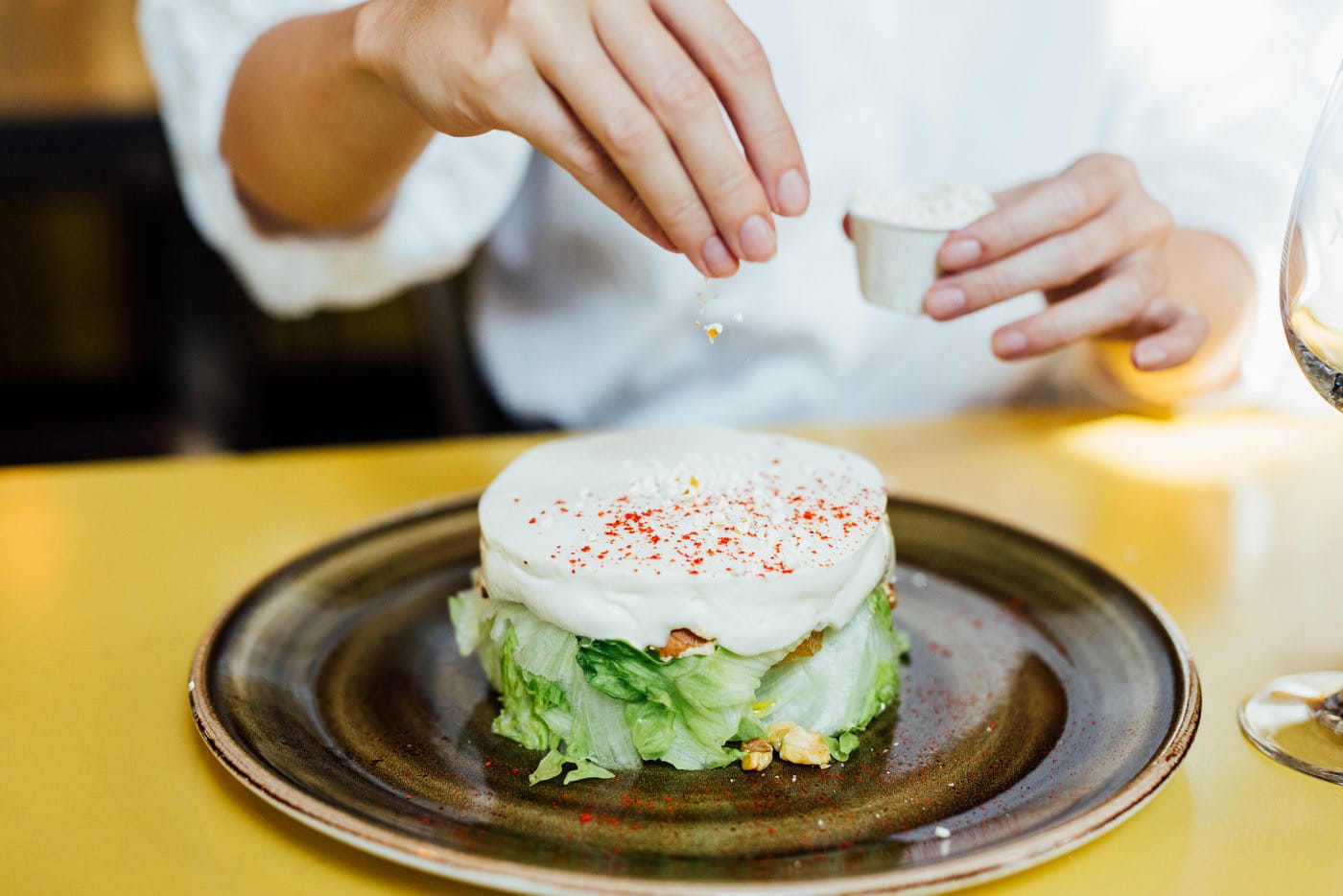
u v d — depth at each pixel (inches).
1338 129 16.4
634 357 30.5
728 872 15.2
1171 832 16.4
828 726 18.4
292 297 30.4
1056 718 18.2
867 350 31.4
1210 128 30.6
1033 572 21.1
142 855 16.0
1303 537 23.1
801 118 29.5
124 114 50.1
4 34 53.1
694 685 17.5
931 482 25.1
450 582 21.5
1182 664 18.1
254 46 27.0
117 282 55.1
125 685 19.0
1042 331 22.4
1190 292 27.8
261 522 23.7
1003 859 15.0
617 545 18.0
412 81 18.4
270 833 16.3
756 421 30.6
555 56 16.8
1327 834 16.4
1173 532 23.2
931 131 30.6
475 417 32.2
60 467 25.7
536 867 14.8
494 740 18.2
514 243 31.5
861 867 15.3
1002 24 30.2
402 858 15.1
